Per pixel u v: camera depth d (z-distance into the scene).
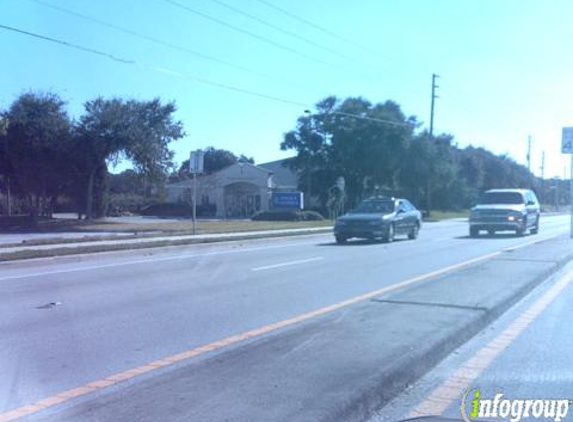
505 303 10.35
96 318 9.80
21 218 43.78
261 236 26.47
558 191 118.88
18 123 38.56
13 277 14.69
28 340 8.37
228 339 8.35
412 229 27.88
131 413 5.18
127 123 40.84
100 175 49.00
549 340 8.42
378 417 5.60
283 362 6.60
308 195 59.66
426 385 6.50
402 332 7.95
